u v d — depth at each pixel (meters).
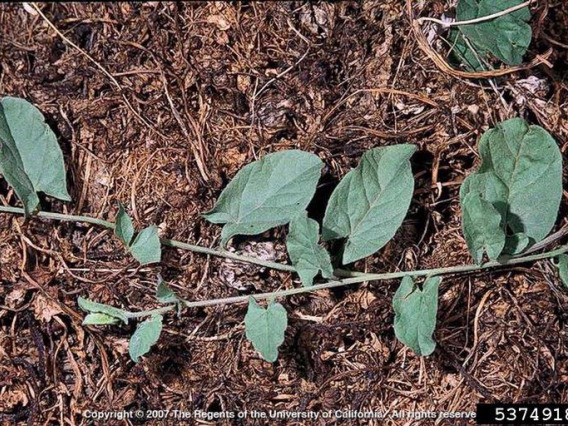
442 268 0.36
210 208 0.38
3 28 0.41
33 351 0.38
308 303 0.38
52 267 0.39
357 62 0.39
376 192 0.36
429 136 0.38
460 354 0.38
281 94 0.39
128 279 0.38
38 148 0.38
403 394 0.37
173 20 0.41
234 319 0.38
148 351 0.37
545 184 0.36
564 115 0.38
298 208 0.36
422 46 0.38
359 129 0.38
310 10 0.40
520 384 0.37
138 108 0.39
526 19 0.37
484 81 0.38
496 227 0.35
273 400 0.38
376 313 0.37
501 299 0.38
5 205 0.39
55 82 0.40
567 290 0.37
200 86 0.39
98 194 0.39
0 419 0.37
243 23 0.40
